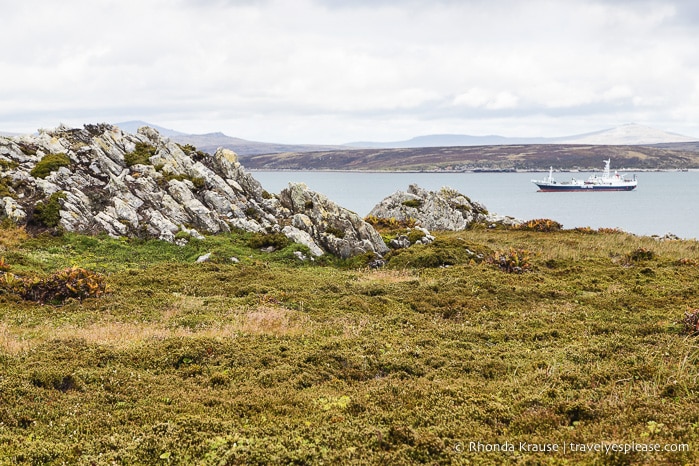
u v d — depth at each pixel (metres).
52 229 33.75
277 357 15.30
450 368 14.73
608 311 22.47
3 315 19.53
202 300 23.34
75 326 18.47
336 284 27.14
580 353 15.73
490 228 56.84
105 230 34.97
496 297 25.05
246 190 45.25
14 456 8.78
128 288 24.84
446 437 9.67
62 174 38.56
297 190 43.59
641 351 15.69
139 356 14.88
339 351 15.86
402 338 17.98
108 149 43.00
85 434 10.01
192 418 10.48
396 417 10.78
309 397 12.30
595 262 35.81
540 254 38.62
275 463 8.67
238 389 12.83
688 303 23.64
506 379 13.79
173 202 38.62
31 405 11.10
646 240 47.84
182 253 33.91
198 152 47.88
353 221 39.75
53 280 22.91
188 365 14.70
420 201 60.62
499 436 9.73
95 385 12.57
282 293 24.31
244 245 36.44
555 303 24.28
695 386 11.79
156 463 8.89
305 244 36.91
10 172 37.31
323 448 9.19
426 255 35.06
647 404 10.80
